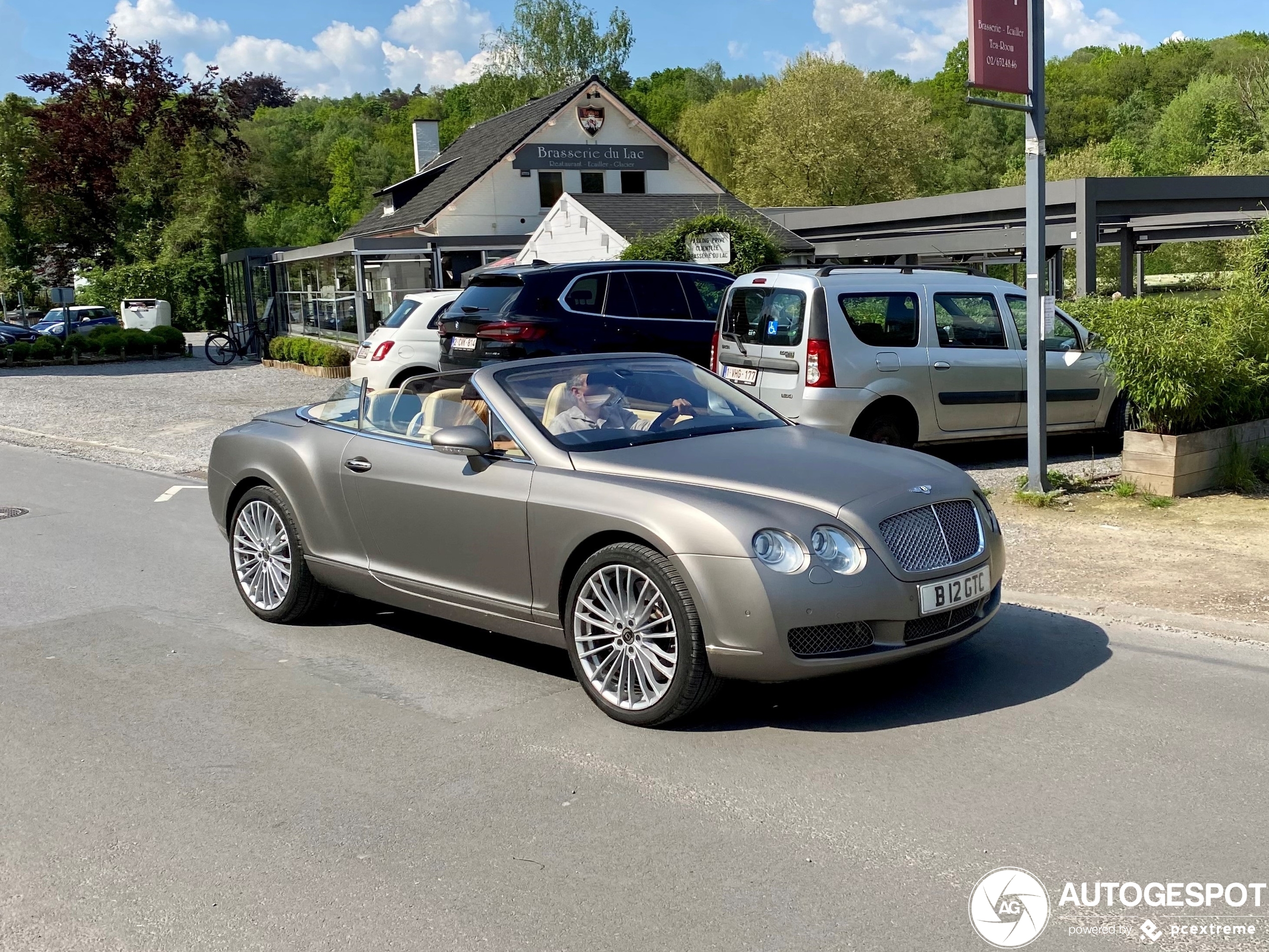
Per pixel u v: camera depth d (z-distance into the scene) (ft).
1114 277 106.52
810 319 31.30
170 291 145.07
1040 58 28.91
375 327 86.17
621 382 18.90
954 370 32.91
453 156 130.72
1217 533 25.02
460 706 16.46
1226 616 19.12
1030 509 28.37
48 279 155.74
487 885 11.27
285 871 11.70
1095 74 260.62
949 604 15.24
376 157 319.06
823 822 12.37
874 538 14.82
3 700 17.24
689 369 20.27
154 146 145.79
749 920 10.43
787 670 14.37
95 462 42.55
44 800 13.64
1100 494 29.66
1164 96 242.78
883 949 9.89
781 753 14.33
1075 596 20.65
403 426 19.19
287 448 20.57
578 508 15.85
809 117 158.92
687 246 62.64
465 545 17.49
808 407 31.27
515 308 36.81
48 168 145.79
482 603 17.44
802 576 14.29
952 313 33.42
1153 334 28.30
